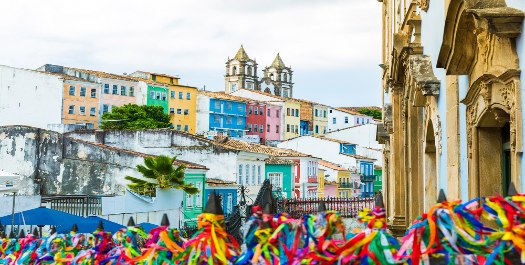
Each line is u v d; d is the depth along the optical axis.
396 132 21.38
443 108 13.89
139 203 31.12
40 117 80.25
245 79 161.00
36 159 38.94
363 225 6.46
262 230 5.93
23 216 18.58
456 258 5.32
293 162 62.94
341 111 125.69
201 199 42.53
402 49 17.22
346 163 84.69
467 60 10.56
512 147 8.81
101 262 7.82
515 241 5.13
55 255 8.36
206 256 6.12
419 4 16.44
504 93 9.16
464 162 11.86
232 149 48.41
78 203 30.94
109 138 49.41
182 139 49.00
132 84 92.62
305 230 5.81
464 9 9.47
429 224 5.38
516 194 5.41
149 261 6.70
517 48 8.59
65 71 87.25
